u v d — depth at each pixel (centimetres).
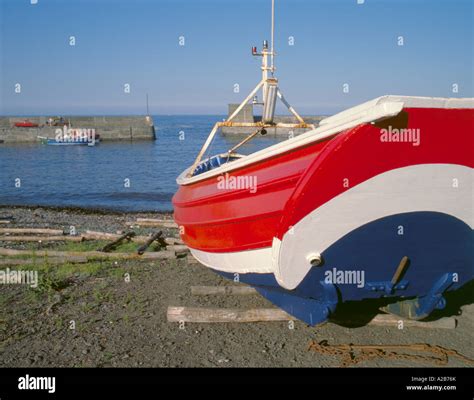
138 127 7000
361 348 519
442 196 425
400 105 343
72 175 3472
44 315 623
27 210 2016
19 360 502
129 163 4262
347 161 390
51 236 1117
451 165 411
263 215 479
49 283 741
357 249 440
